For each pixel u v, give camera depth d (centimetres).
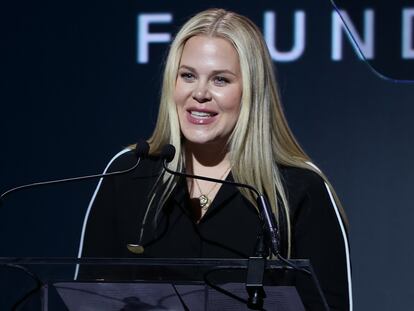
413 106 963
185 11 989
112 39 1001
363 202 966
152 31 995
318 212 616
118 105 1000
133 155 652
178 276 486
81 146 1003
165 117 630
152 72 995
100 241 640
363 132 969
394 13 953
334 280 602
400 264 958
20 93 1012
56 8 1009
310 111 974
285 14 974
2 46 1013
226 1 983
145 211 629
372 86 966
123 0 998
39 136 1009
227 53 611
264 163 618
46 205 1005
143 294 492
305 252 608
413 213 961
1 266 489
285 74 975
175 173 562
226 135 623
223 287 484
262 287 474
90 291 492
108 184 648
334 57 970
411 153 963
